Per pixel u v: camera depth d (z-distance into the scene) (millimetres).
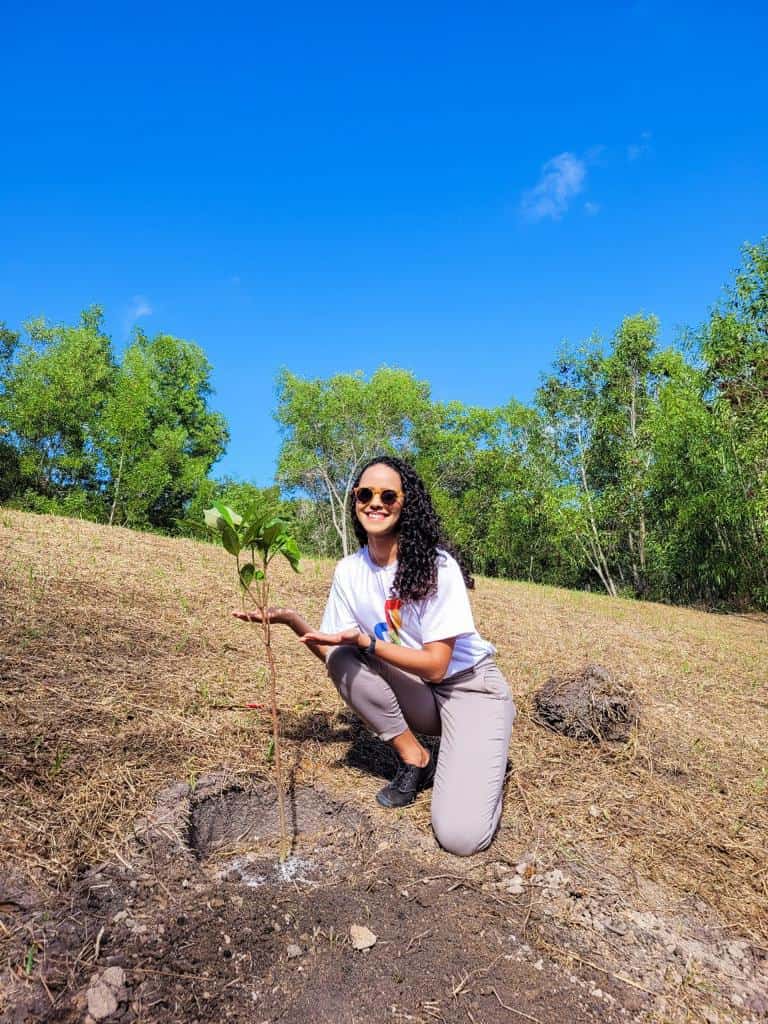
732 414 13555
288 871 2295
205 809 2549
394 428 28547
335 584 2824
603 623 7934
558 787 3141
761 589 13414
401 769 2801
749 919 2357
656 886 2477
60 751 2662
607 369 18578
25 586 4617
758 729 4504
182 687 3543
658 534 16656
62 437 25031
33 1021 1563
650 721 4195
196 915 1983
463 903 2213
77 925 1857
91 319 27344
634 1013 1852
